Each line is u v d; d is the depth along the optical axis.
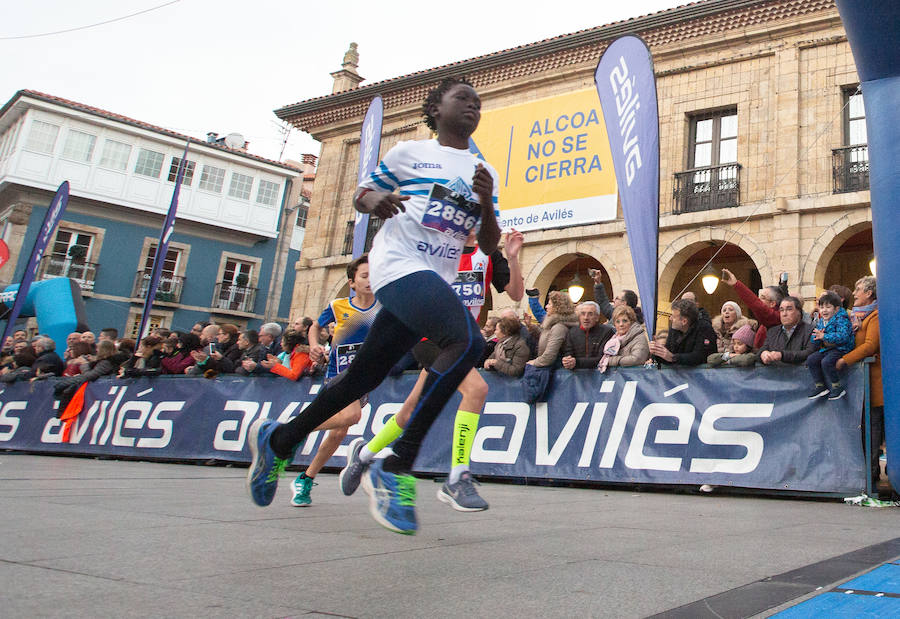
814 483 4.72
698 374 5.33
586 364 5.82
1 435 9.30
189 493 4.05
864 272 15.53
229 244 30.59
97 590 1.53
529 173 15.58
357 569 1.87
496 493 4.86
